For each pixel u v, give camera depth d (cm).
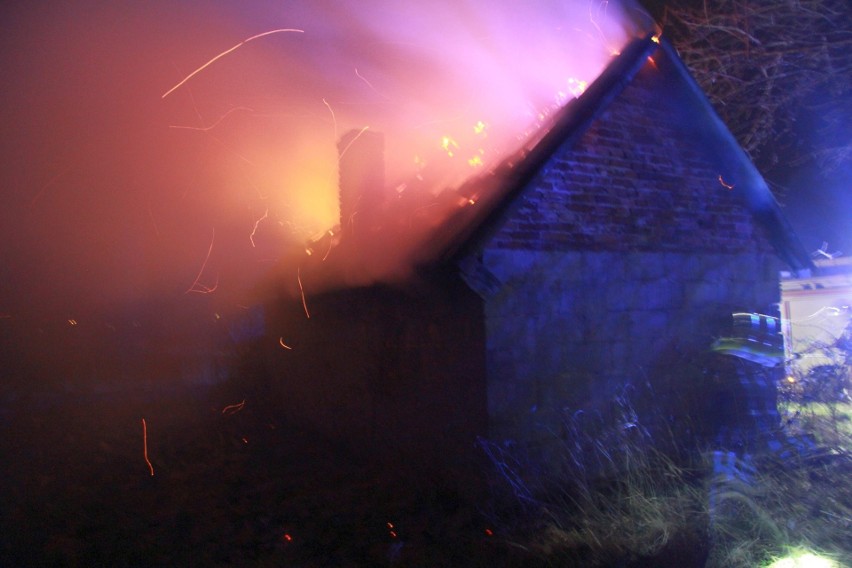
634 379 859
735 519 621
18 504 877
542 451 780
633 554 584
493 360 764
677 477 718
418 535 693
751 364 920
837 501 624
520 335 784
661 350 885
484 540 660
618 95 883
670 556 569
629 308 867
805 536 577
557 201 827
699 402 897
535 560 600
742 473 690
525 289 792
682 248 920
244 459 1080
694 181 941
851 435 767
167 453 1143
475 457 767
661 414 865
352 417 1053
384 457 957
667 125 926
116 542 727
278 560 650
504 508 726
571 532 645
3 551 710
